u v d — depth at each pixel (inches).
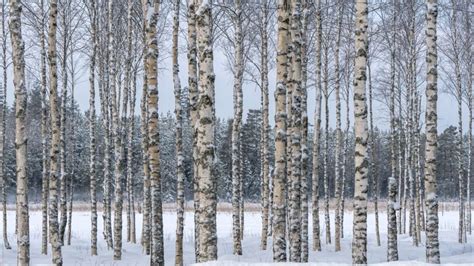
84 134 2689.5
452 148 3046.3
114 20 888.9
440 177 3095.5
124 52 917.2
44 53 820.6
